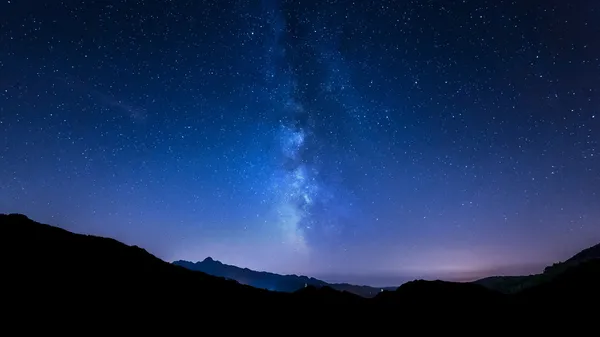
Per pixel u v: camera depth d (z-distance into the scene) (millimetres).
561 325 17453
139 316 14414
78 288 15266
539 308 19672
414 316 20016
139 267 20219
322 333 17234
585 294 19969
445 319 19312
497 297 22047
